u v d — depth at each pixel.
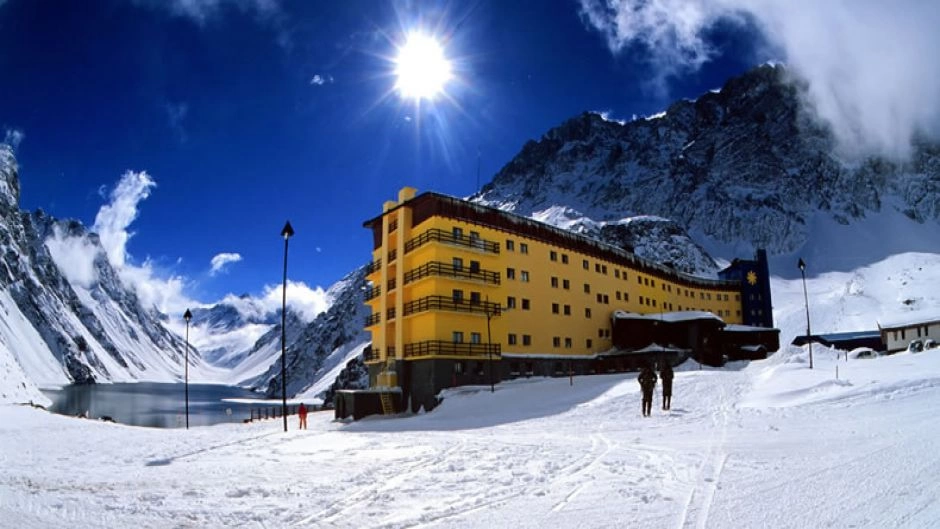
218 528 8.16
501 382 57.50
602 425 23.92
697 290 108.44
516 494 10.08
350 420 52.38
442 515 8.74
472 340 57.53
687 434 18.25
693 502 9.12
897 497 8.62
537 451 15.23
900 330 73.81
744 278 119.62
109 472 13.03
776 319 149.38
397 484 11.09
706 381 38.44
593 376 53.38
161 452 17.59
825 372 35.97
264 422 61.78
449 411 45.19
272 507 9.30
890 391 24.59
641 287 87.06
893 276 170.50
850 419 19.25
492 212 63.06
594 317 74.25
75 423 37.47
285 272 32.47
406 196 62.78
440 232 57.03
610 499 9.55
